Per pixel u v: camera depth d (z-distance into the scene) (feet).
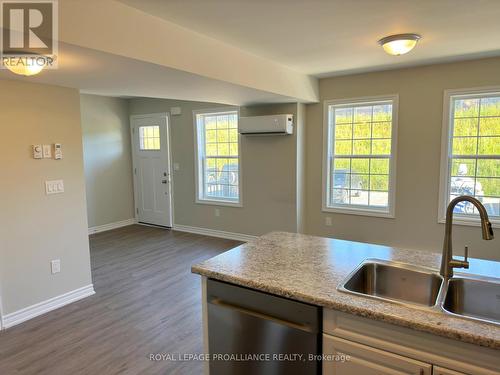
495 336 3.88
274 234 8.43
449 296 5.40
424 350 4.32
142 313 10.40
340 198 16.16
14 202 9.59
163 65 8.03
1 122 9.22
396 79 13.97
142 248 16.99
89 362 8.05
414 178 14.10
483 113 12.84
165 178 20.63
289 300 5.15
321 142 16.02
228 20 8.08
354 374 4.83
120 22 7.04
